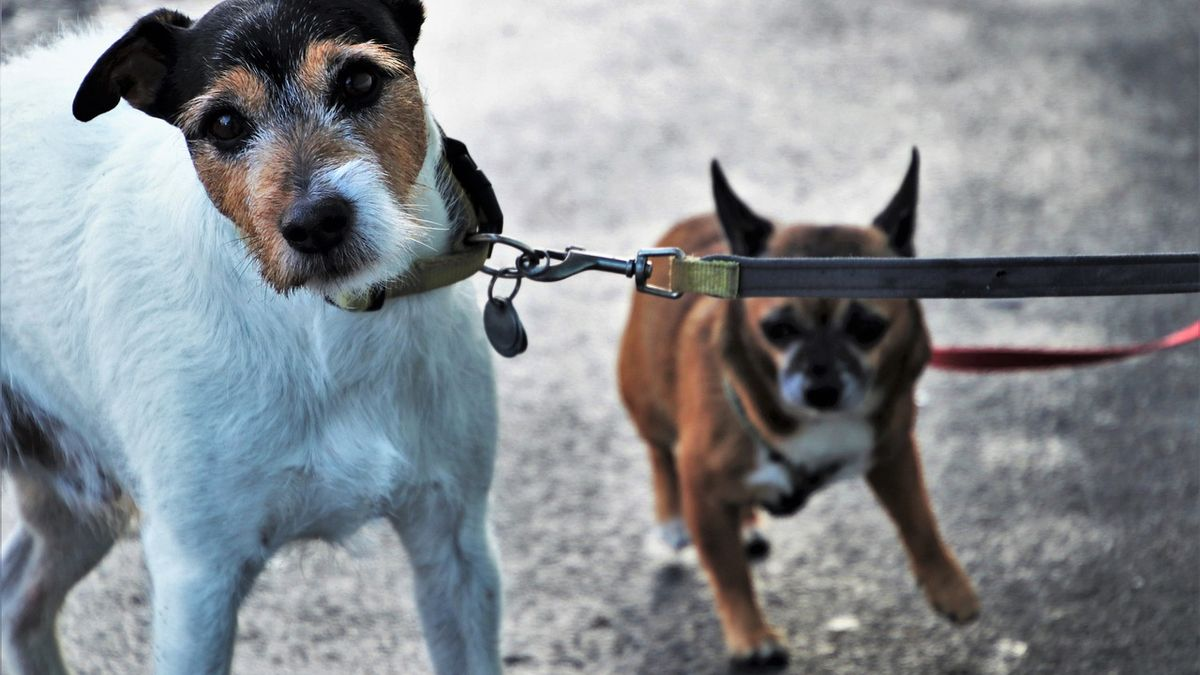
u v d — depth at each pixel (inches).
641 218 112.3
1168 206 118.0
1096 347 94.8
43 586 70.4
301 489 63.7
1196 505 83.6
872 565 80.9
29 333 66.2
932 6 170.4
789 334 75.3
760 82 144.0
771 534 82.7
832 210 115.1
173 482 63.2
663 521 81.4
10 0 111.0
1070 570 79.9
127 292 63.5
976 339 95.5
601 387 91.3
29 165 65.9
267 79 59.9
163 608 63.7
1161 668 75.1
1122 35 161.9
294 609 77.1
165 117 61.1
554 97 136.4
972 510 83.3
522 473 85.3
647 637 77.1
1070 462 86.2
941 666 75.5
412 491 64.6
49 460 68.5
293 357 62.8
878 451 76.4
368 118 60.3
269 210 59.7
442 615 66.2
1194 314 99.7
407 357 63.5
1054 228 113.0
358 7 60.7
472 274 64.1
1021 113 138.3
